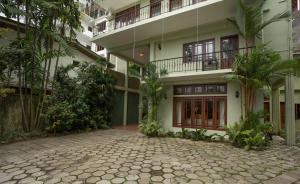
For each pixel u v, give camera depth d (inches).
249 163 193.8
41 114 344.2
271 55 260.2
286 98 305.0
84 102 410.9
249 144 255.9
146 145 266.8
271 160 206.2
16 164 184.9
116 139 311.6
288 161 203.8
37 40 332.2
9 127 324.5
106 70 474.9
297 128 499.2
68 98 389.4
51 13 326.0
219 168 177.2
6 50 289.9
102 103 455.5
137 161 192.2
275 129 411.2
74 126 386.3
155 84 378.6
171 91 413.7
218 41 372.5
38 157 207.2
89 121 411.2
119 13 512.7
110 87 467.2
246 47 292.5
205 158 207.0
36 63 324.5
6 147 254.7
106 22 602.5
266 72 260.5
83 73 428.8
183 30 410.6
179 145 270.7
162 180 148.6
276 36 309.1
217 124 355.9
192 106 387.9
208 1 319.0
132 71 407.5
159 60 411.8
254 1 308.3
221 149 250.7
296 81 494.9
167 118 412.5
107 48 541.0
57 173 161.5
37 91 352.5
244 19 283.0
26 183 143.6
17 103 337.1
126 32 430.0
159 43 451.8
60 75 393.1
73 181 145.7
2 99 319.0
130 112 570.9
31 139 310.5
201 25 386.6
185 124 391.5
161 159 199.8
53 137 329.7
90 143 278.5
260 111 290.5
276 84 382.6
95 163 185.9
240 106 332.8
